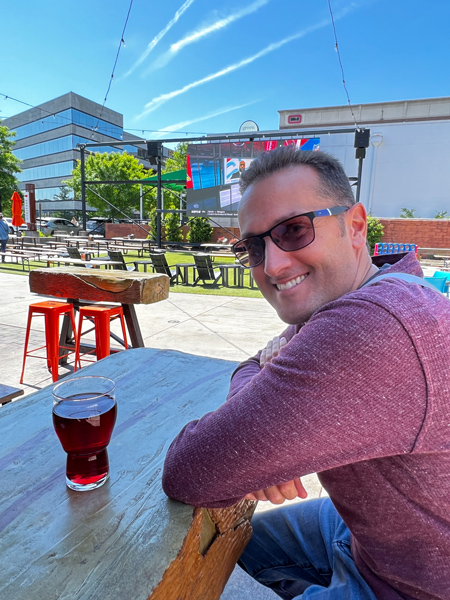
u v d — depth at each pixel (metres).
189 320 5.76
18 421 1.15
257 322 5.68
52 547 0.68
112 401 0.91
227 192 13.61
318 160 0.93
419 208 19.27
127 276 3.47
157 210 14.78
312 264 0.92
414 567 0.78
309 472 0.68
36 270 3.64
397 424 0.63
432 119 22.94
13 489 0.84
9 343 4.45
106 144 14.85
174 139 13.56
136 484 0.87
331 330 0.67
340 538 1.09
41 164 72.31
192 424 0.84
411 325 0.64
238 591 1.33
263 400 0.69
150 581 0.62
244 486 0.71
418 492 0.71
